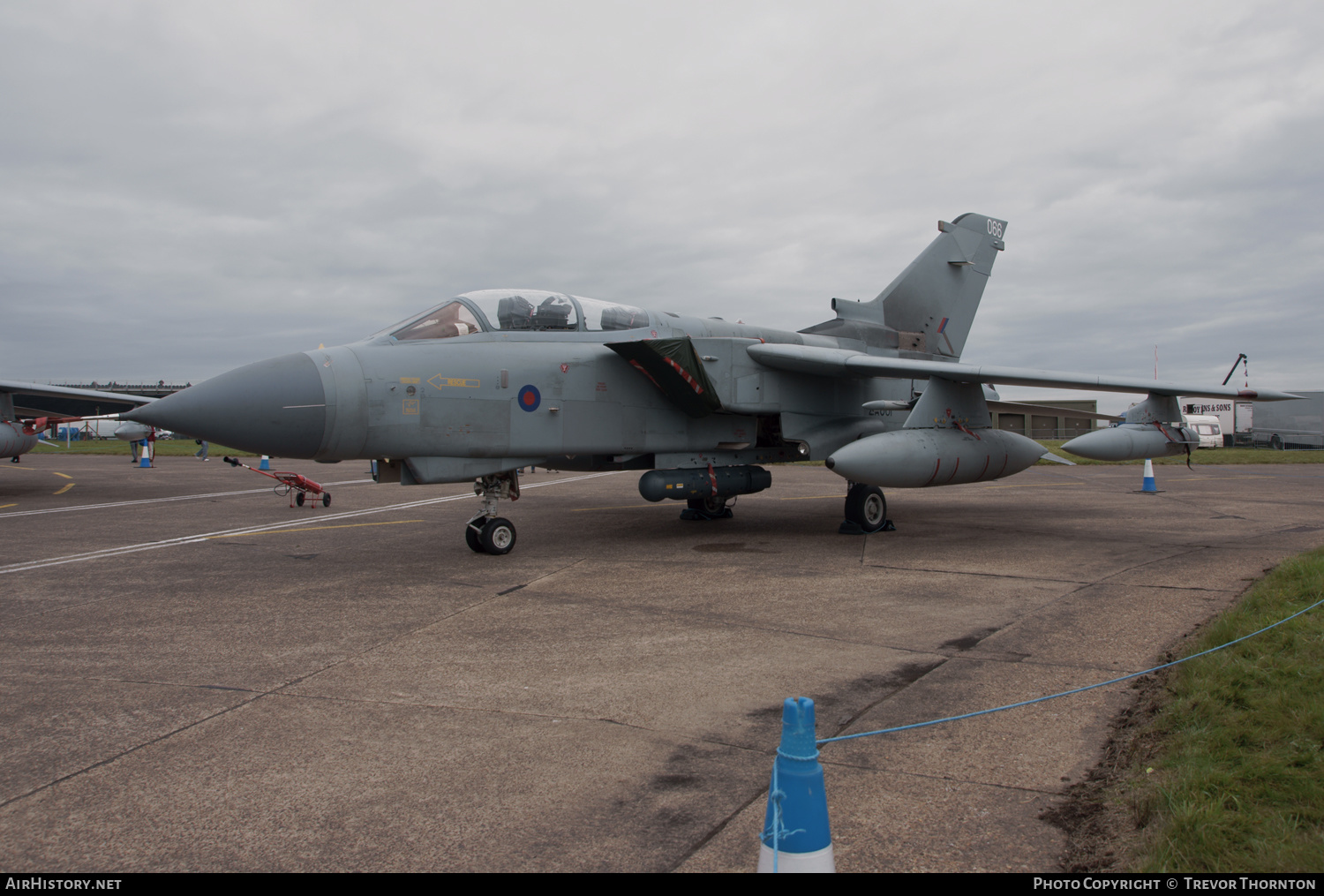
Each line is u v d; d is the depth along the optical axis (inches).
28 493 738.8
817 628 233.1
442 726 157.8
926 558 356.2
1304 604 217.9
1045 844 110.3
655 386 411.2
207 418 299.6
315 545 407.5
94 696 175.8
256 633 230.1
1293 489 711.1
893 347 549.3
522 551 384.2
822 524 485.7
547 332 386.9
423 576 319.3
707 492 427.2
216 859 108.7
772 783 87.2
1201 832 106.0
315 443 317.7
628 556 365.7
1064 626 229.5
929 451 405.4
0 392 709.3
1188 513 526.9
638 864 106.4
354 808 123.5
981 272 610.5
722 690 177.8
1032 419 1850.4
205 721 160.7
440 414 342.3
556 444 376.2
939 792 127.1
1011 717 158.7
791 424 448.5
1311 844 102.5
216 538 435.8
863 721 158.1
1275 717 141.3
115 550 389.7
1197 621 229.8
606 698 173.2
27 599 277.6
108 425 2440.9
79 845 112.8
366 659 204.1
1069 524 473.1
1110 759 137.7
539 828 116.9
